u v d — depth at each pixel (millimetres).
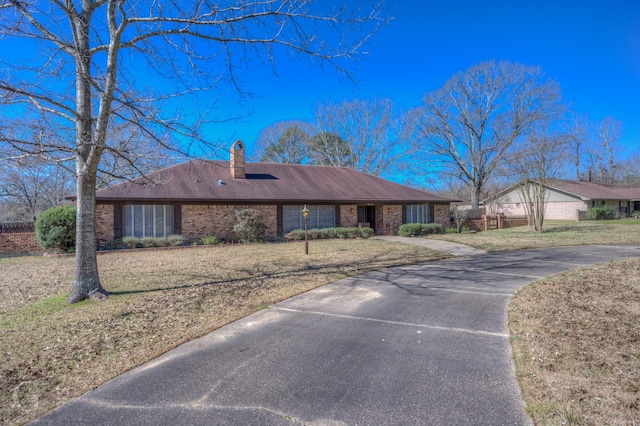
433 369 3412
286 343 4191
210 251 13359
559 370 3244
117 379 3418
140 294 6590
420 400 2871
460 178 36438
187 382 3301
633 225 23203
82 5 6020
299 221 18953
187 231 16469
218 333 4590
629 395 2789
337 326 4758
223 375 3416
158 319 5176
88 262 6273
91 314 5383
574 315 4801
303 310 5539
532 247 13492
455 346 3957
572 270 8227
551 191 33656
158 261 10867
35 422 2762
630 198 34031
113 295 6500
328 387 3129
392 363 3574
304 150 38312
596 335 4051
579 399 2766
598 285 6555
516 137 31484
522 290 6402
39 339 4449
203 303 5973
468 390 3000
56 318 5242
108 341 4367
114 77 5773
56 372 3592
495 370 3340
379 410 2750
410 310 5422
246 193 17953
